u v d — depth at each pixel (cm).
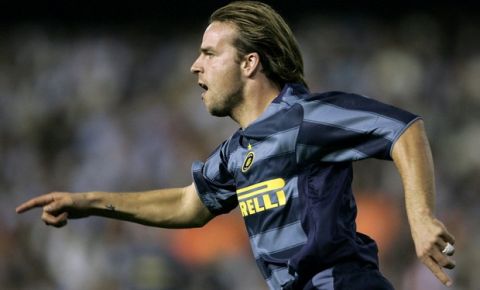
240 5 1463
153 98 5828
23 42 6219
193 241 4384
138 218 1647
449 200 4819
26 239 4828
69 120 5803
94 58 6091
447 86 5634
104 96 5894
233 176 1456
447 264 1180
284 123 1357
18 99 5922
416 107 5531
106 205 1631
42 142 5712
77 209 1619
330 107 1330
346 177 1349
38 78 6025
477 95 5553
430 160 1252
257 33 1434
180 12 6225
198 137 5391
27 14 6284
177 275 4284
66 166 5541
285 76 1444
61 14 6278
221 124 5406
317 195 1331
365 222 4578
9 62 6141
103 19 6281
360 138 1303
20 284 4675
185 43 6131
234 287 4347
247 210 1401
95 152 5500
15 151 5672
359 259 1327
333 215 1319
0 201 5300
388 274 4412
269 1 6025
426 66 5728
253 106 1444
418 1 6000
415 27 5931
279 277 1374
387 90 5597
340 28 5922
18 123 5819
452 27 5953
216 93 1452
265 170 1369
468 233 4503
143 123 5550
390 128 1276
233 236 4444
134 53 6112
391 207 4669
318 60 5766
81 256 4544
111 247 4441
